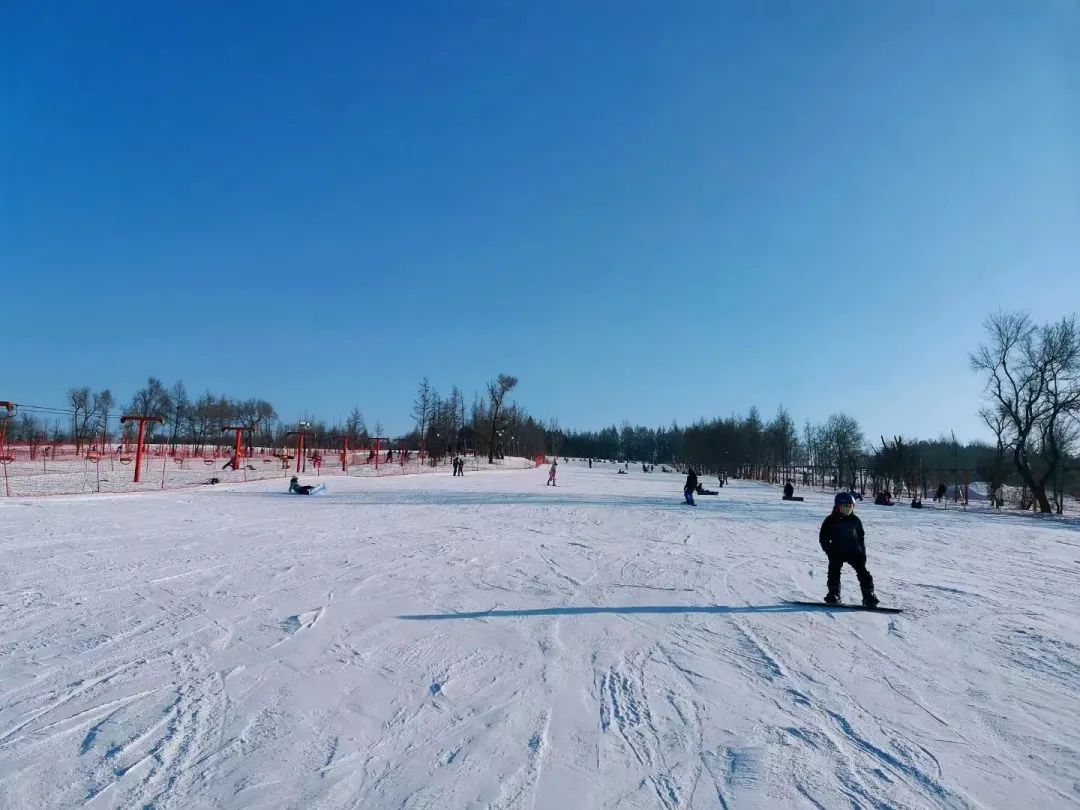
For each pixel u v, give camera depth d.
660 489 43.38
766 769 4.18
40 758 4.15
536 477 57.84
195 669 5.87
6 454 39.19
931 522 24.25
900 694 5.59
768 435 84.94
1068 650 6.92
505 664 6.18
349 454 68.38
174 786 3.82
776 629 7.65
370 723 4.79
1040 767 4.26
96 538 13.70
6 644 6.50
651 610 8.47
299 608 8.10
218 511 19.94
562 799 3.76
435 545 13.77
